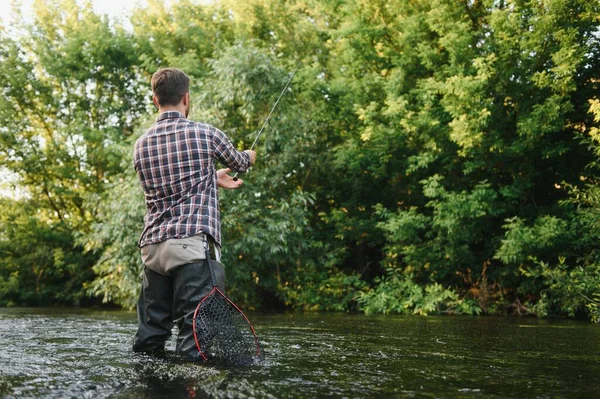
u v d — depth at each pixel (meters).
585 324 5.97
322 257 10.06
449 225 8.61
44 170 14.85
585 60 7.99
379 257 10.95
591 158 8.87
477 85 8.06
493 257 8.28
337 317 6.89
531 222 8.83
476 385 1.96
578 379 2.11
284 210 9.19
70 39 14.88
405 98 9.72
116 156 13.59
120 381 1.91
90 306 12.80
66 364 2.33
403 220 9.05
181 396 1.68
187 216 2.73
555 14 7.94
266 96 9.32
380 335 4.08
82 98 15.14
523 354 2.94
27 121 15.28
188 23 13.98
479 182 8.76
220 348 2.44
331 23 12.25
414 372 2.23
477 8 9.70
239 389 1.79
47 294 13.55
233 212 8.72
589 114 8.68
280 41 12.68
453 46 8.80
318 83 10.61
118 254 8.83
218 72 9.34
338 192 11.06
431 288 8.65
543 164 9.21
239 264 8.97
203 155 2.82
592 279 6.93
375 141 10.16
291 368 2.28
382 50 10.50
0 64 14.88
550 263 8.42
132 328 4.61
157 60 14.65
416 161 9.89
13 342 3.35
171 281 2.86
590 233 7.30
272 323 5.46
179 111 2.94
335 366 2.36
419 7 10.27
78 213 15.36
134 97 15.23
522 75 8.55
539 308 7.67
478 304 8.64
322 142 10.74
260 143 9.65
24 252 13.75
